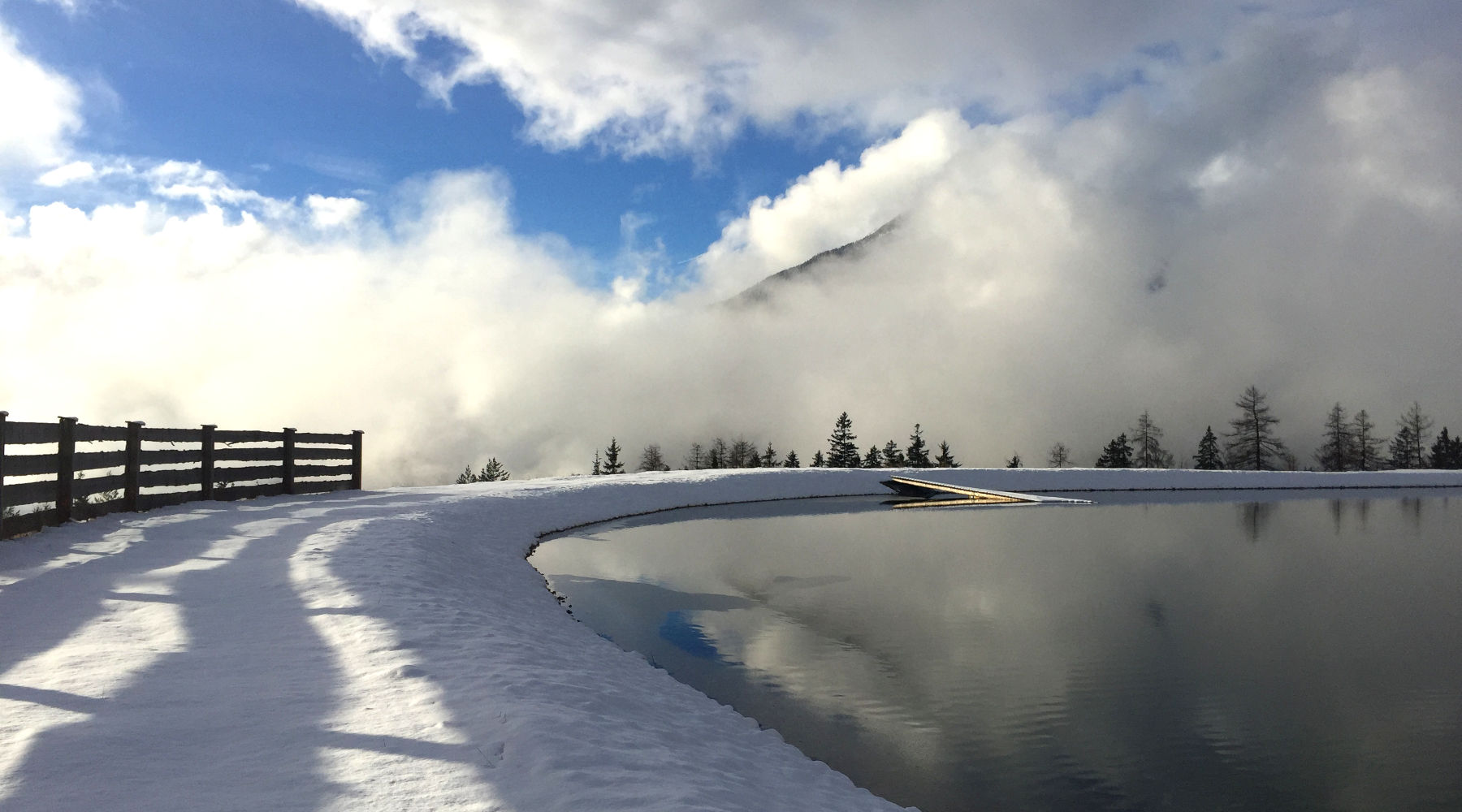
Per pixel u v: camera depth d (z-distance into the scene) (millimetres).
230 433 14984
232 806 2938
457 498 17000
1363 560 14820
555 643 6777
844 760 5301
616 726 4457
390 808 2988
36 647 4941
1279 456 78438
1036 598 10977
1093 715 6305
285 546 8938
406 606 6531
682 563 13648
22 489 9375
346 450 18797
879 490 32156
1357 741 5797
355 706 4102
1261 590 11766
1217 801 4812
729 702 6422
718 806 3420
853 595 11039
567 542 16047
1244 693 6906
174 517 11695
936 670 7484
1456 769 5316
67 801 2908
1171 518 22953
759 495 28547
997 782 5027
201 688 4289
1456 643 8648
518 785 3271
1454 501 30562
